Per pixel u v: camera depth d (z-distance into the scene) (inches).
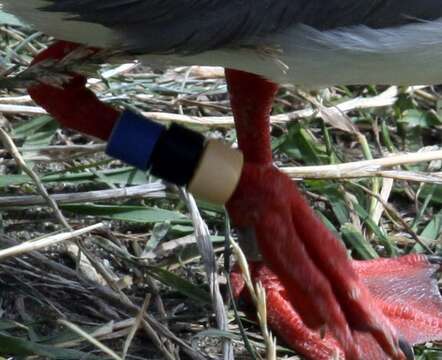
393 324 115.2
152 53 99.9
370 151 145.7
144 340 115.6
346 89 156.0
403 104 152.5
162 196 129.3
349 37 98.3
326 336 114.3
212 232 131.2
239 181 106.9
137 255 127.3
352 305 108.7
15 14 102.7
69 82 111.0
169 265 126.1
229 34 97.1
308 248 108.7
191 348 112.5
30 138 139.1
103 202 131.5
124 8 96.7
